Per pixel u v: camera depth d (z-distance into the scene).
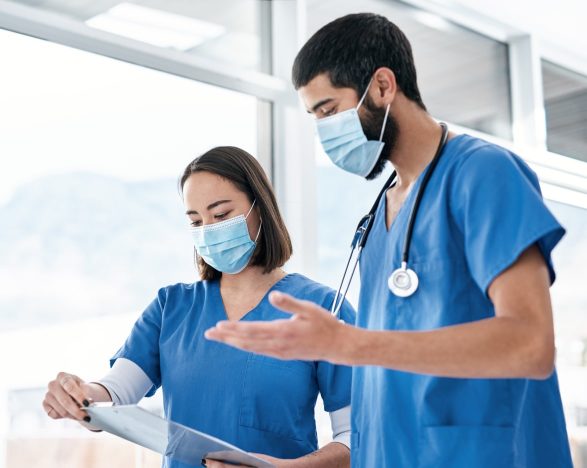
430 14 3.28
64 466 2.12
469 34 3.40
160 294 1.90
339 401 1.76
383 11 3.13
